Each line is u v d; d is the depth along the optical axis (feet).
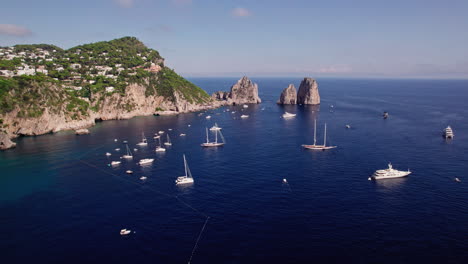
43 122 595.06
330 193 297.94
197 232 233.76
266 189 311.27
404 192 297.12
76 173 377.09
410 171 354.54
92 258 206.39
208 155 442.50
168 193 310.24
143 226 245.45
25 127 576.61
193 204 282.36
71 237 232.53
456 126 612.70
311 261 195.72
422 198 282.97
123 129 644.69
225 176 352.49
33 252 215.51
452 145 463.83
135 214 266.57
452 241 214.48
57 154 458.09
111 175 368.48
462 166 366.63
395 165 375.86
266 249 209.26
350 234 224.94
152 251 211.61
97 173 376.48
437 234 223.51
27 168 395.96
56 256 210.18
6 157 443.32
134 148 491.31
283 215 255.70
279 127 642.63
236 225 242.17
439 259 195.62
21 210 279.08
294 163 393.09
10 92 579.07
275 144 495.82
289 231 230.89
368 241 215.92
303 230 231.71
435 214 252.62
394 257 198.08
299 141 513.45
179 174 364.99
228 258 201.05
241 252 206.90
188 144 513.45
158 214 265.13
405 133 553.64
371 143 485.56
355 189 306.55
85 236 233.76
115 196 306.55
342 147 465.47
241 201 285.02
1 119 553.23
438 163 379.55
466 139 501.97
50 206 286.25
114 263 200.44
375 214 254.27
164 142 529.04
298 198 287.89
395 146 463.42
